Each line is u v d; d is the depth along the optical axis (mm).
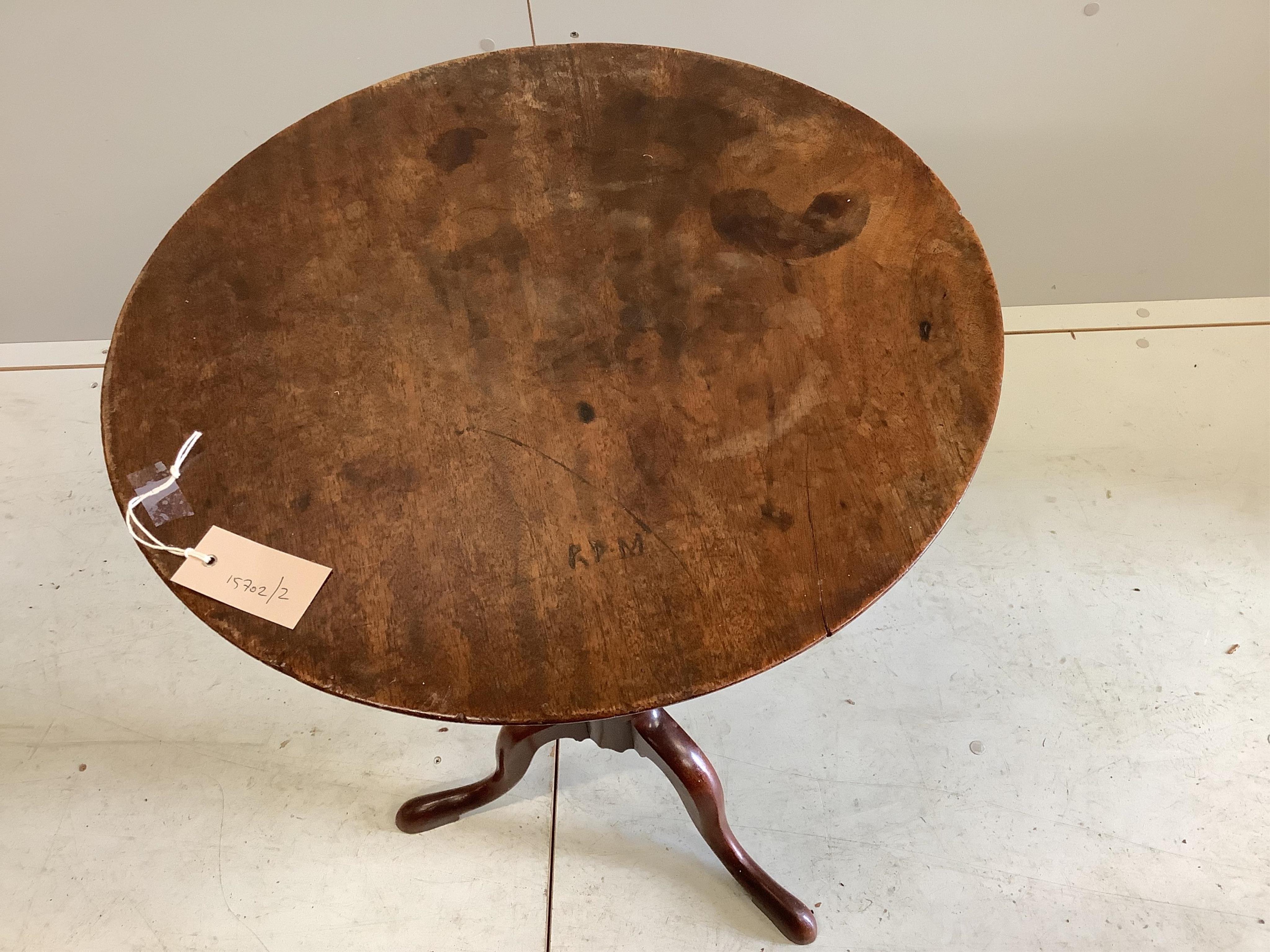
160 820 1061
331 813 1065
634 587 547
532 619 536
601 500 586
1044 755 1076
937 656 1158
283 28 1128
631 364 655
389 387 648
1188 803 1035
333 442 618
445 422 628
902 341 653
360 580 553
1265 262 1424
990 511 1288
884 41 1132
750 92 813
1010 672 1143
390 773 1097
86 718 1138
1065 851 1009
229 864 1030
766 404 628
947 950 953
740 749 1095
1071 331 1481
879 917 975
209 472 603
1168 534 1255
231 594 546
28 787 1086
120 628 1212
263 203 754
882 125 785
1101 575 1221
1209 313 1482
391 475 601
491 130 798
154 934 983
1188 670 1135
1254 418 1365
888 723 1107
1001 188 1318
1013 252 1417
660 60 839
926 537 560
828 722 1110
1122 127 1231
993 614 1191
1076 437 1361
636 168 770
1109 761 1069
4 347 1506
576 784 1083
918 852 1016
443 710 506
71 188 1289
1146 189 1315
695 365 652
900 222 719
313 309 691
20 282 1410
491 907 997
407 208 752
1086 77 1169
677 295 692
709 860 1024
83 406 1440
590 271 710
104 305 1468
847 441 606
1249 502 1281
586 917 987
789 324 669
